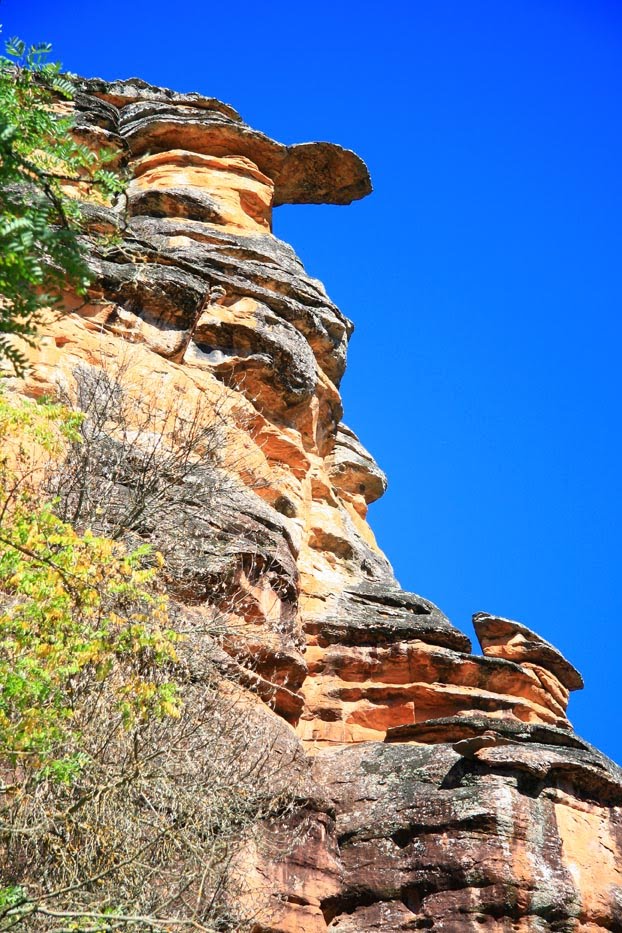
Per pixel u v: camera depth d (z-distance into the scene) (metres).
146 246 28.92
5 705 11.65
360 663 26.08
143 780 13.45
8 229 8.77
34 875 12.62
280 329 30.05
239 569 22.09
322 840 21.11
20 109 10.49
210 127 35.12
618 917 21.59
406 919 20.78
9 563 12.05
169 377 25.83
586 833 22.27
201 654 17.70
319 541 29.20
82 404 21.59
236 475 25.83
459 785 22.17
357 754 23.70
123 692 13.11
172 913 13.77
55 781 12.59
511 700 26.17
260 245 32.88
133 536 18.42
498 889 20.70
